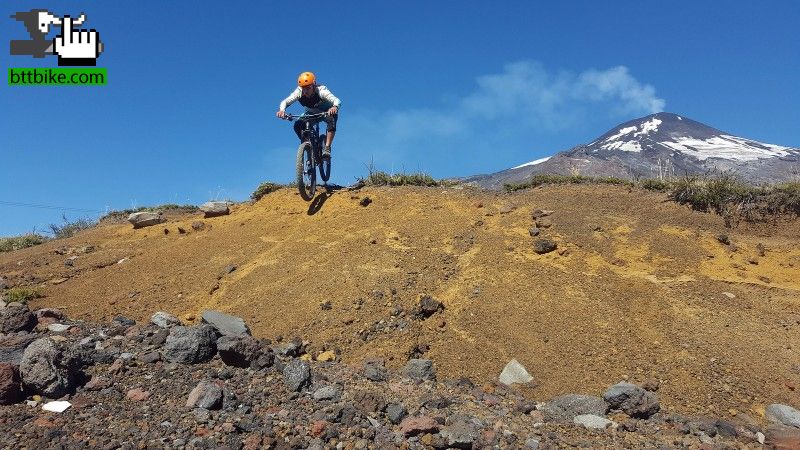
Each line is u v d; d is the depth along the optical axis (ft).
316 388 14.40
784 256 22.38
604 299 19.66
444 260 22.61
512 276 21.07
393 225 25.41
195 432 11.87
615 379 16.37
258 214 29.09
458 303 20.04
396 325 18.98
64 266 25.96
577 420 14.01
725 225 24.30
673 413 14.84
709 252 22.41
